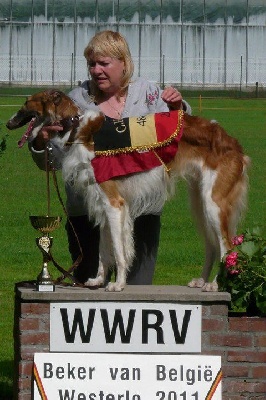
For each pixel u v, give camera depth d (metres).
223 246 7.41
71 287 6.87
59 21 57.62
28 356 6.46
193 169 7.47
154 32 58.31
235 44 59.53
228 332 6.50
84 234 7.74
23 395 6.49
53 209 18.14
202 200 7.47
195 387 6.47
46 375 6.44
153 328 6.47
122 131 7.09
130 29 58.22
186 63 59.16
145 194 7.26
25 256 14.00
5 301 11.09
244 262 6.82
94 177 6.99
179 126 7.30
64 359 6.45
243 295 6.78
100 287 6.93
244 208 7.66
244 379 6.53
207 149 7.44
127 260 7.06
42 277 6.59
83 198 7.30
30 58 57.75
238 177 7.52
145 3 58.06
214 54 59.44
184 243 15.12
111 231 7.00
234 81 59.66
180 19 58.59
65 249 14.52
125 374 6.45
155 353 6.48
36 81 57.91
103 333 6.46
